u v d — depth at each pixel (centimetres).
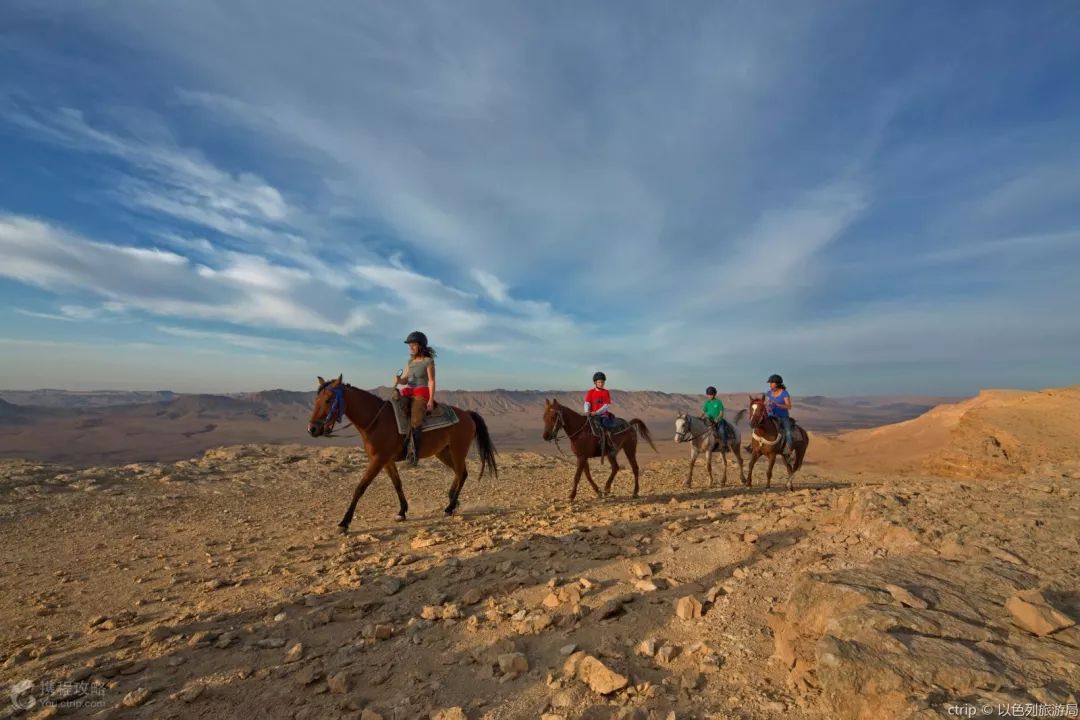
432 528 832
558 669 347
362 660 379
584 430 1076
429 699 326
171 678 365
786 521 611
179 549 755
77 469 1360
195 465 1555
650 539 614
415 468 1733
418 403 847
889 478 1798
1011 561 408
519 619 425
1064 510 546
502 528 784
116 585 598
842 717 258
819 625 330
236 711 325
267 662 384
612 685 313
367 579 550
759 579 455
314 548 733
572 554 578
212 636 427
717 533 608
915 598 321
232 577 607
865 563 447
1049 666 260
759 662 334
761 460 2198
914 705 235
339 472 1581
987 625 301
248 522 935
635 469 1161
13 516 950
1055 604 327
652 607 427
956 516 532
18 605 540
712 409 1366
